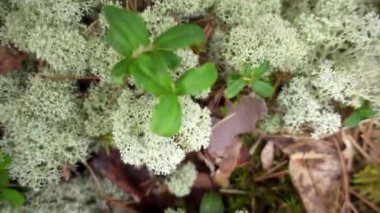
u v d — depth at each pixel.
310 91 0.20
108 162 0.21
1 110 0.19
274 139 0.22
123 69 0.15
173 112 0.15
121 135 0.18
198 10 0.19
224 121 0.20
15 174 0.20
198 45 0.20
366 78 0.20
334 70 0.20
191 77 0.15
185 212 0.21
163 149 0.18
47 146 0.19
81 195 0.21
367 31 0.20
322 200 0.21
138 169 0.21
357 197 0.21
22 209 0.20
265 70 0.18
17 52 0.20
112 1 0.19
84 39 0.18
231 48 0.19
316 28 0.20
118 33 0.15
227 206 0.22
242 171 0.22
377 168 0.21
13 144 0.20
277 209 0.21
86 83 0.20
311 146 0.21
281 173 0.22
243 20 0.19
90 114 0.19
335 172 0.21
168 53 0.15
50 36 0.18
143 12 0.18
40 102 0.19
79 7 0.18
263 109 0.20
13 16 0.19
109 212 0.21
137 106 0.18
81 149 0.20
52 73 0.19
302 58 0.20
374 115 0.20
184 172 0.21
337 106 0.21
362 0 0.21
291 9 0.21
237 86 0.18
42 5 0.18
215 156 0.21
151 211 0.22
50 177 0.20
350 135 0.21
